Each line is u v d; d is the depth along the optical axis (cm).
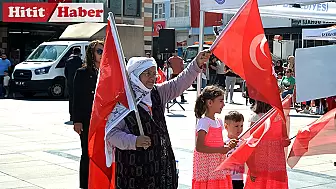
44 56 2189
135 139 380
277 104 434
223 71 2144
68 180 726
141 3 3048
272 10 877
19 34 2769
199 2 768
